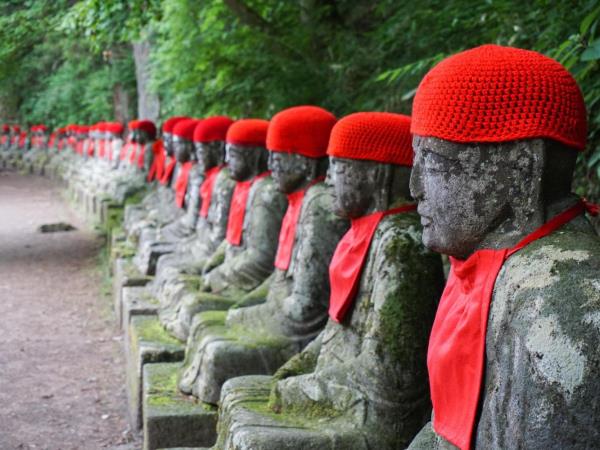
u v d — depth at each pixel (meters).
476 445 2.16
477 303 2.18
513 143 2.13
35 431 5.77
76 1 12.34
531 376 1.93
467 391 2.20
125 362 7.20
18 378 7.00
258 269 5.78
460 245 2.25
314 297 4.52
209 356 4.59
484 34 6.01
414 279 3.42
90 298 10.15
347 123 3.59
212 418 4.53
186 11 9.50
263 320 4.77
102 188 15.30
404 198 3.62
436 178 2.24
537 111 2.11
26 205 19.62
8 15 11.90
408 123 3.60
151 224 9.61
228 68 9.13
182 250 7.73
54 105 27.67
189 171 8.45
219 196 6.94
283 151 4.70
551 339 1.90
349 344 3.64
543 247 2.07
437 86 2.21
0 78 13.66
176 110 12.64
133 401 5.76
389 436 3.38
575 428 1.87
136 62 15.50
